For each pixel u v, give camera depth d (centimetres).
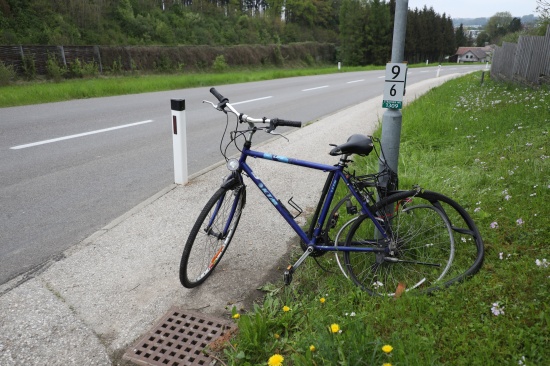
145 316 318
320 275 355
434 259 334
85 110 1159
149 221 467
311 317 292
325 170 334
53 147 765
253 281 361
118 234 438
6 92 1454
